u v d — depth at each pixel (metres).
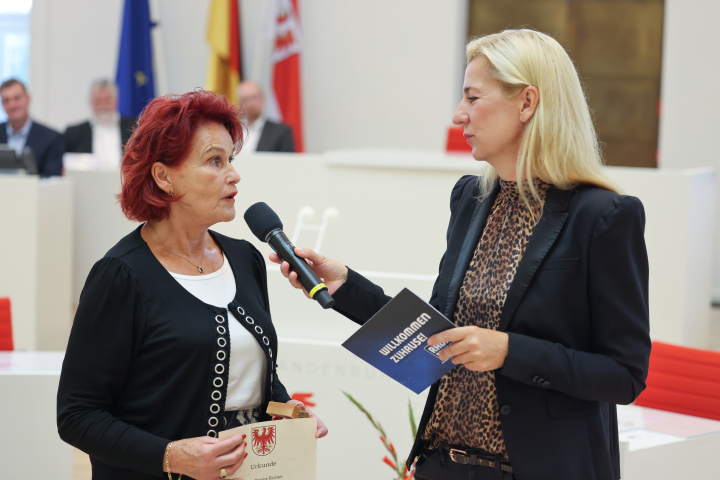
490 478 1.76
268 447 1.68
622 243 1.66
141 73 8.54
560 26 8.68
